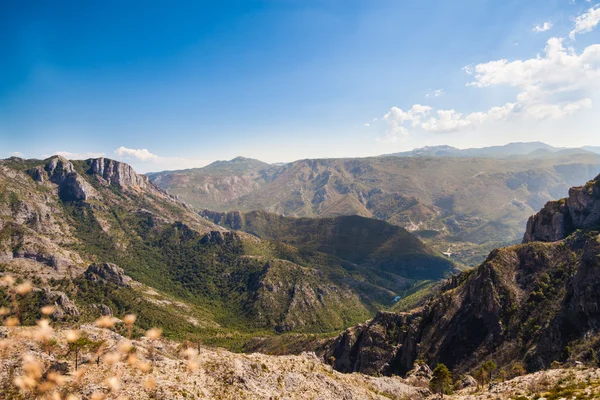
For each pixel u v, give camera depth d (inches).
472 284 6476.4
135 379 1831.9
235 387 2209.6
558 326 4798.2
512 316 5610.2
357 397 2910.9
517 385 3373.5
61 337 1978.3
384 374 6284.5
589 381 2834.6
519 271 6289.4
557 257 6092.5
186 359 2338.8
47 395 1159.0
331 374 3272.6
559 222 7288.4
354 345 7239.2
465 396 3592.5
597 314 4458.7
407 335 6638.8
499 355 5226.4
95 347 1957.4
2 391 1428.4
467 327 5925.2
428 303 7377.0
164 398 1777.8
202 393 2000.5
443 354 5816.9
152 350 2348.7
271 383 2506.2
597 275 4697.3
